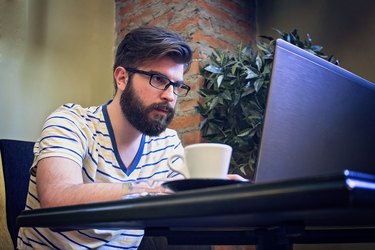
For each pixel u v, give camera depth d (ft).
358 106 2.66
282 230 2.01
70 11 8.02
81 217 2.05
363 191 1.32
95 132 4.15
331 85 2.54
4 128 6.88
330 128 2.48
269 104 2.25
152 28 4.22
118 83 4.31
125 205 1.86
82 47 8.05
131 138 4.28
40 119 7.27
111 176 4.10
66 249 3.83
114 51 8.54
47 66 7.52
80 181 3.36
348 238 3.29
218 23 8.03
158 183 2.98
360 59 7.37
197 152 2.39
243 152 6.87
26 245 3.92
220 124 7.04
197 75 7.34
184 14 7.77
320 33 8.01
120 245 4.13
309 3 8.25
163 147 4.60
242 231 2.90
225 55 7.07
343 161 2.50
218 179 2.14
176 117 7.43
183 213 1.64
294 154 2.29
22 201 4.75
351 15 7.59
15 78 7.12
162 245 4.40
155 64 4.04
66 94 7.66
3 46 7.09
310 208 1.36
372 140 2.68
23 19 7.38
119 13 8.71
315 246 7.20
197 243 3.13
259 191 1.46
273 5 8.80
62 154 3.44
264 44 6.97
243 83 6.81
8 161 4.84
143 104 4.05
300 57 2.42
